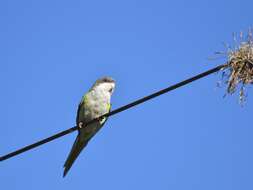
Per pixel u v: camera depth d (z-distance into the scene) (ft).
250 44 36.63
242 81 36.11
